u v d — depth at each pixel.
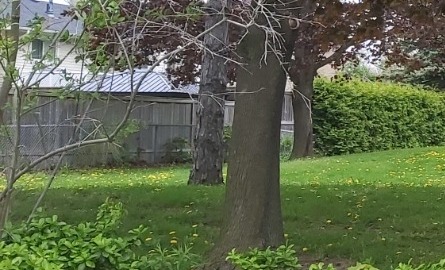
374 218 8.78
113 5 4.21
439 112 27.75
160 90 21.62
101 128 5.11
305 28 12.39
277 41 5.81
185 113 23.06
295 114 20.97
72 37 4.50
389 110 25.56
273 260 4.12
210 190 11.23
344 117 24.16
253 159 6.08
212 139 12.79
